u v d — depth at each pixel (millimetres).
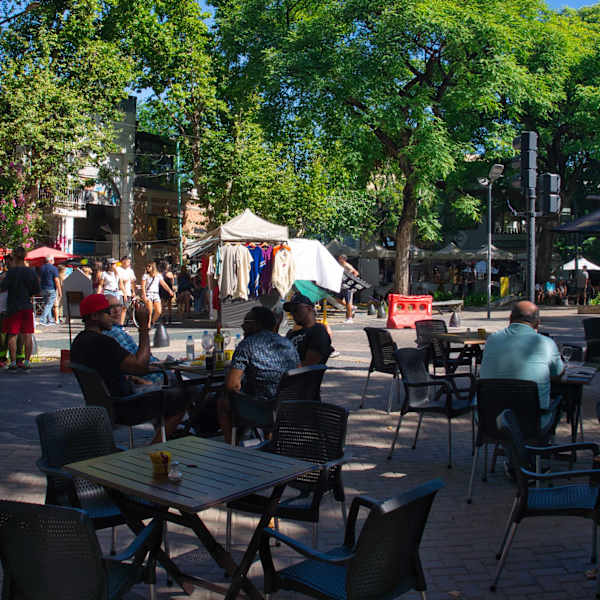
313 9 30938
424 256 38844
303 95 27531
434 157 26781
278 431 4789
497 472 6625
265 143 32469
